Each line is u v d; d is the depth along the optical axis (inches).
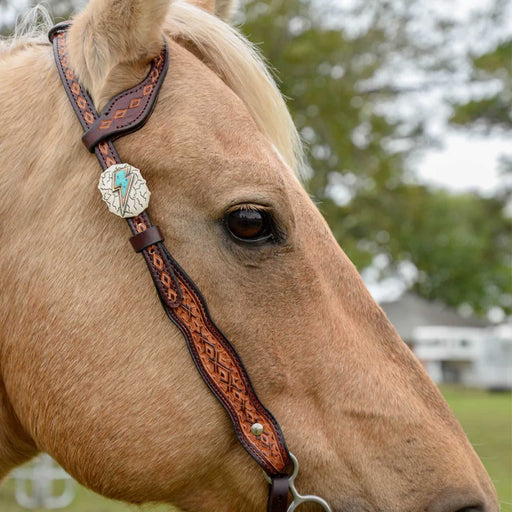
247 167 72.5
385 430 72.9
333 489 72.2
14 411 81.0
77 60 76.8
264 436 71.9
